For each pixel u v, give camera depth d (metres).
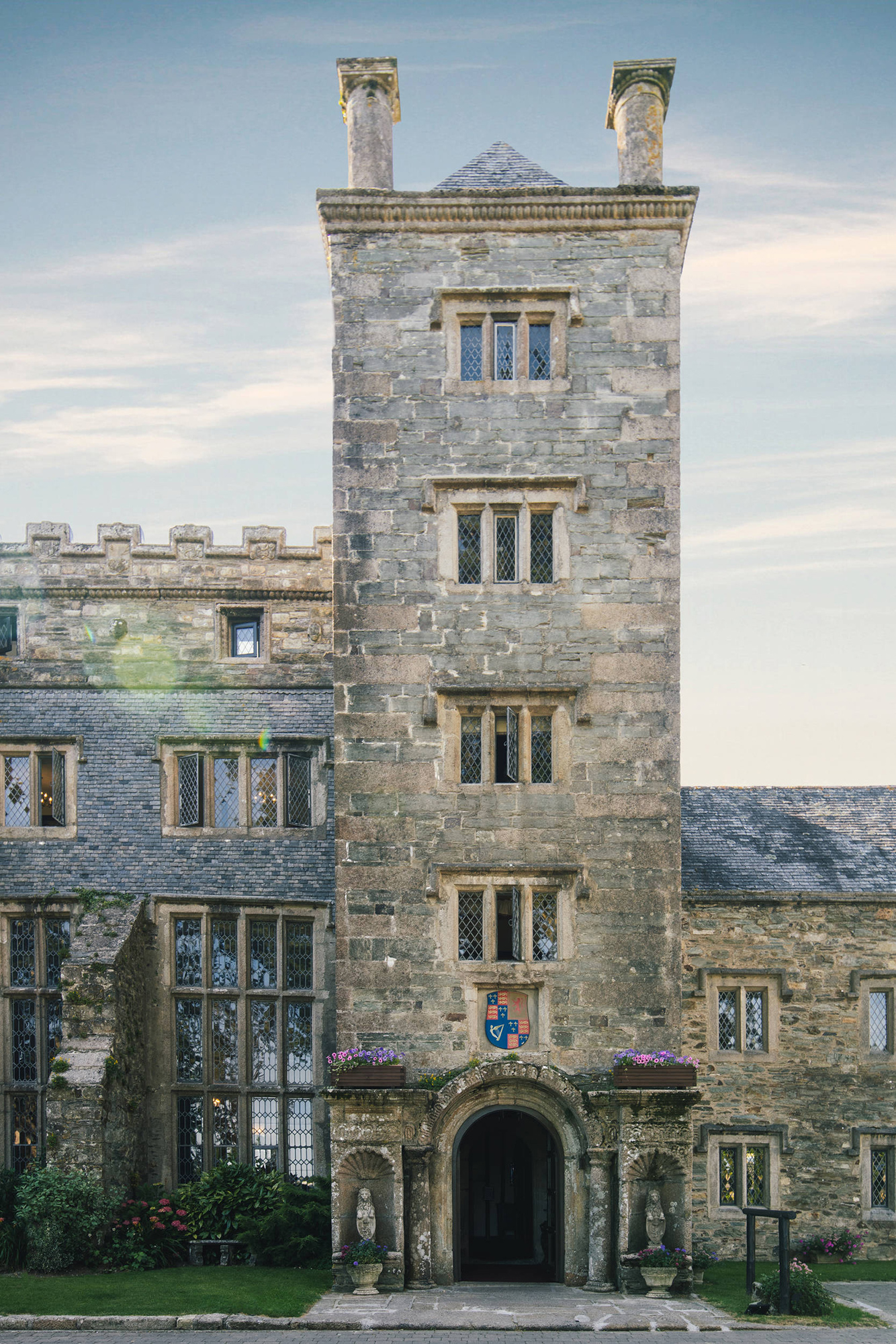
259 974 24.14
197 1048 23.94
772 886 25.19
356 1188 19.88
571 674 21.55
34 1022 23.86
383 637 21.61
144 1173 23.25
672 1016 20.73
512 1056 20.64
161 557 27.69
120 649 27.41
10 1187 21.86
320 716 25.80
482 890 21.09
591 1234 19.89
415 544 21.81
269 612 27.61
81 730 25.89
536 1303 18.50
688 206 22.33
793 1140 24.23
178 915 24.19
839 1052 24.53
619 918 20.97
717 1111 24.25
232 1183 22.42
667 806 21.23
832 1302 18.17
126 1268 20.33
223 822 25.36
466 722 21.62
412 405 22.08
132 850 24.73
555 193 22.23
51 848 24.81
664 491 21.86
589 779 21.31
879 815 27.64
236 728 25.59
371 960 20.91
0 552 27.62
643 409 22.05
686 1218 19.72
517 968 20.84
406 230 22.42
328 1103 22.72
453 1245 20.30
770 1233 23.88
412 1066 20.64
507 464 21.95
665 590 21.67
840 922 24.95
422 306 22.28
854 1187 24.11
